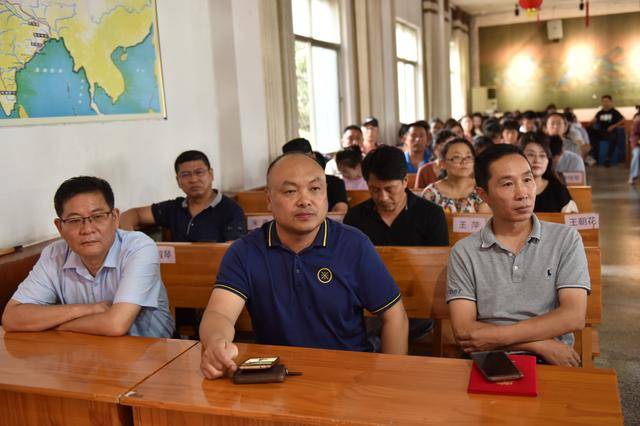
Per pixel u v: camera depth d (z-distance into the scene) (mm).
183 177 3549
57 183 3400
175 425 1371
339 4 8141
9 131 3084
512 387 1329
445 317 2357
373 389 1372
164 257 2693
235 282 1910
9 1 3055
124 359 1637
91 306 1988
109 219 2115
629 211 7855
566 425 1187
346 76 8289
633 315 4027
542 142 3623
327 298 1904
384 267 1969
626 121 13453
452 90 16375
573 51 16969
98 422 1446
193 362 1591
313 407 1292
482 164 2068
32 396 1496
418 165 6391
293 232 1857
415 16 11805
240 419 1318
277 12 5820
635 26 16312
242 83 5164
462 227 3273
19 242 3154
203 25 4887
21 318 1964
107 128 3789
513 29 17422
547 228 2072
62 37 3404
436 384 1385
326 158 6199
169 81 4434
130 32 3977
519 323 1959
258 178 5473
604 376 1390
